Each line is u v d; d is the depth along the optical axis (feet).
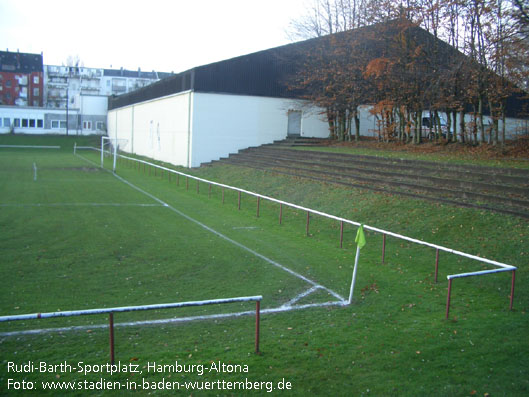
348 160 73.36
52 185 76.69
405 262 36.50
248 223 52.08
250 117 111.24
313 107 114.73
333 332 23.16
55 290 28.27
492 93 71.82
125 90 326.65
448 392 17.81
